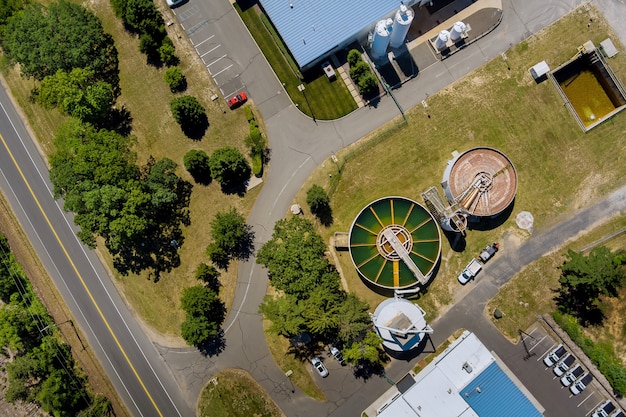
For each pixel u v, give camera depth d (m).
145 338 79.94
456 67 80.50
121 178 72.12
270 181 80.12
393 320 72.00
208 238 79.88
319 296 69.31
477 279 77.75
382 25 73.81
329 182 79.56
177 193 80.31
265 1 78.88
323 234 79.06
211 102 81.38
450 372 70.69
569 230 77.62
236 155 75.94
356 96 80.62
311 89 80.88
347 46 81.12
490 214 74.25
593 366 74.69
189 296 74.25
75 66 75.94
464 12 81.12
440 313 77.50
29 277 81.00
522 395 69.75
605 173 78.19
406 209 76.94
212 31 82.31
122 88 82.25
